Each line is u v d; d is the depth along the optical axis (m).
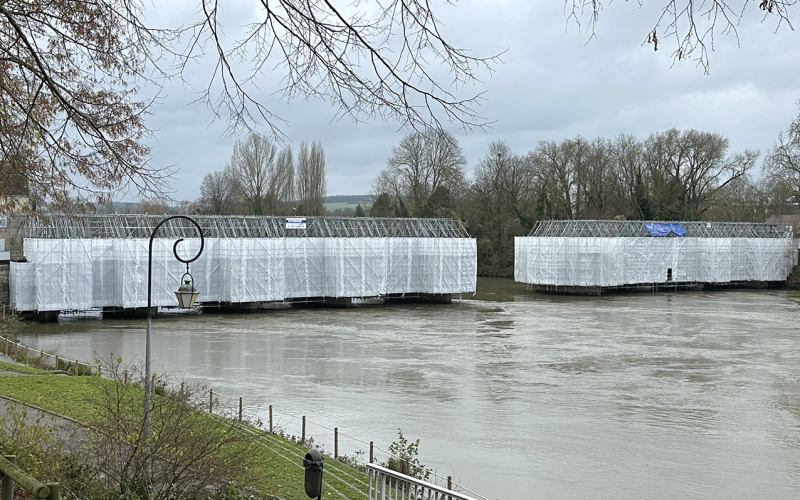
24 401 26.84
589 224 113.94
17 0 13.19
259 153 114.31
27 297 73.00
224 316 81.12
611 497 26.50
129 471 15.27
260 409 38.50
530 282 115.75
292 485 19.83
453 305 95.31
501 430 35.12
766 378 47.72
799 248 126.50
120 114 14.39
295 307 91.69
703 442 33.56
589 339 64.62
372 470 16.11
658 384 45.84
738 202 144.25
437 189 127.19
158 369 49.03
